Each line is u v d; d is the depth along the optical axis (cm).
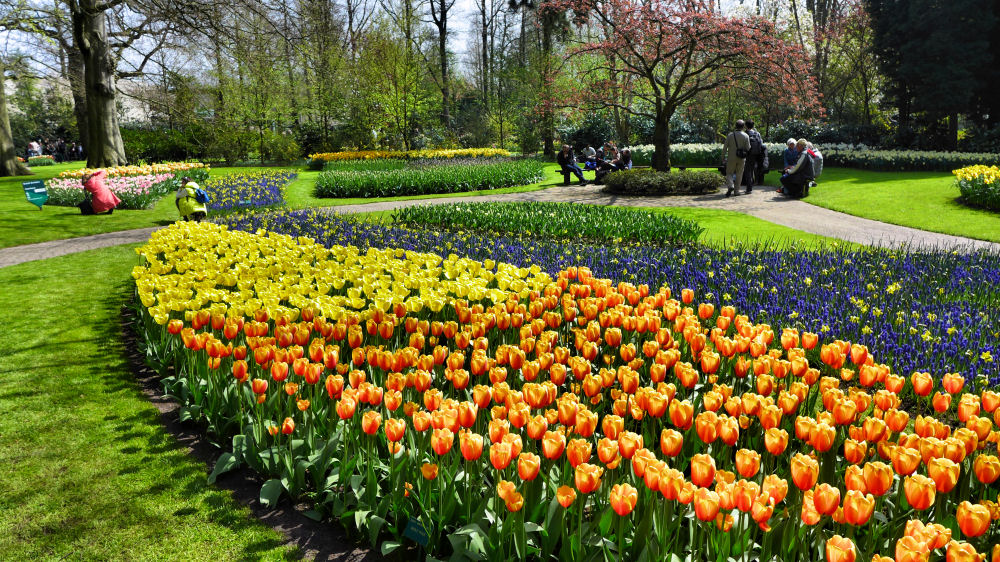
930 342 499
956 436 271
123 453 418
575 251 876
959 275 710
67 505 361
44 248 1202
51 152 5200
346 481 338
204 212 1445
